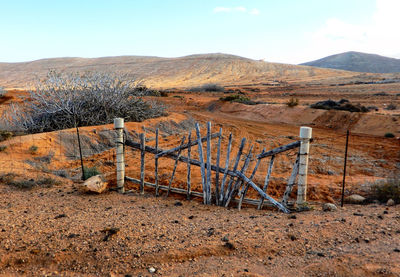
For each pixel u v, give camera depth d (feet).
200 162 23.38
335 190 26.43
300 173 20.33
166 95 155.74
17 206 20.85
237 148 48.24
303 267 13.08
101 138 44.29
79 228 16.81
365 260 13.23
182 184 27.99
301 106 93.61
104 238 15.55
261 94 169.78
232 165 36.50
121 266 13.43
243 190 21.72
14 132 46.26
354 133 65.36
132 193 25.46
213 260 13.91
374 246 14.52
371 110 85.92
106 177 30.12
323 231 16.33
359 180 30.07
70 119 49.32
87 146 41.50
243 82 297.12
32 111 52.11
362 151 45.93
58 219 18.33
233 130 66.69
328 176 32.30
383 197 23.40
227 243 15.08
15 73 388.57
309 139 19.90
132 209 20.89
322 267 12.88
